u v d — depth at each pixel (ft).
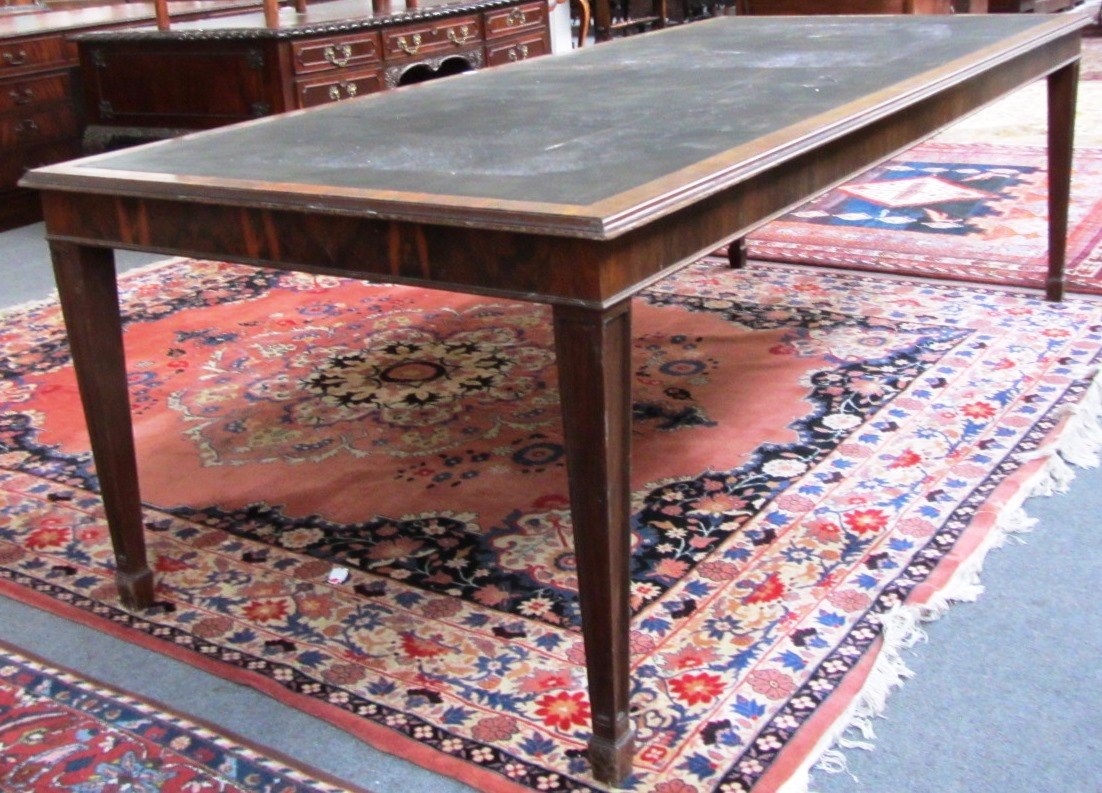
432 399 9.43
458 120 7.04
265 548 7.27
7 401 9.96
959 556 6.57
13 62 16.33
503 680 5.83
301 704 5.75
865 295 11.06
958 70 7.58
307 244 5.29
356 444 8.70
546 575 6.76
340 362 10.36
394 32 15.29
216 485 8.17
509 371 9.93
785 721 5.35
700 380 9.33
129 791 5.22
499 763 5.23
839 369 9.36
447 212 4.70
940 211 13.56
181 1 20.17
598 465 4.68
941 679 5.66
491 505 7.63
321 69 14.40
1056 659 5.75
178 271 13.61
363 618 6.45
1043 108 19.36
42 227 16.87
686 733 5.32
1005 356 9.37
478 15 16.69
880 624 6.03
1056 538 6.85
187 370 10.39
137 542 6.63
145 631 6.49
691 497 7.48
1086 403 8.39
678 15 28.43
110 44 15.20
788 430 8.34
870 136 6.63
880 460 7.80
